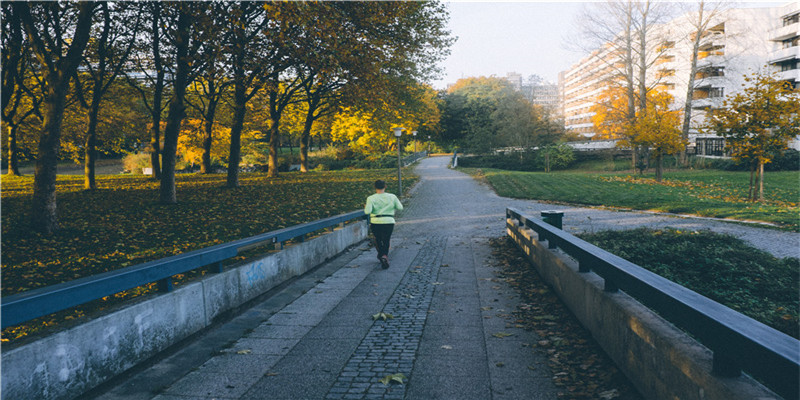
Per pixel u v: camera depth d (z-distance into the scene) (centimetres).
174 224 1404
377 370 398
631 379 350
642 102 3875
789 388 184
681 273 733
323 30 1450
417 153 6494
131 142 5941
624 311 364
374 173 3950
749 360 212
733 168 3900
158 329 425
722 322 235
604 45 3966
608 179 3081
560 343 445
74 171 6066
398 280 774
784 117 1847
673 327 315
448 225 1560
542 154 5325
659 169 2962
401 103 3203
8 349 291
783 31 5341
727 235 964
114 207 1730
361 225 1265
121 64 2280
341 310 595
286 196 2173
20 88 2392
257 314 580
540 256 732
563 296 576
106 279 366
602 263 433
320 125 4809
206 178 3238
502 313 562
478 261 934
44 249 1055
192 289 481
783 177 3144
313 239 894
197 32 1502
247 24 1742
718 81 5556
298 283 760
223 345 464
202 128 3797
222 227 1361
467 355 429
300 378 383
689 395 262
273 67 1853
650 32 3900
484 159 5719
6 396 285
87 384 345
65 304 329
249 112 3534
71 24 2042
